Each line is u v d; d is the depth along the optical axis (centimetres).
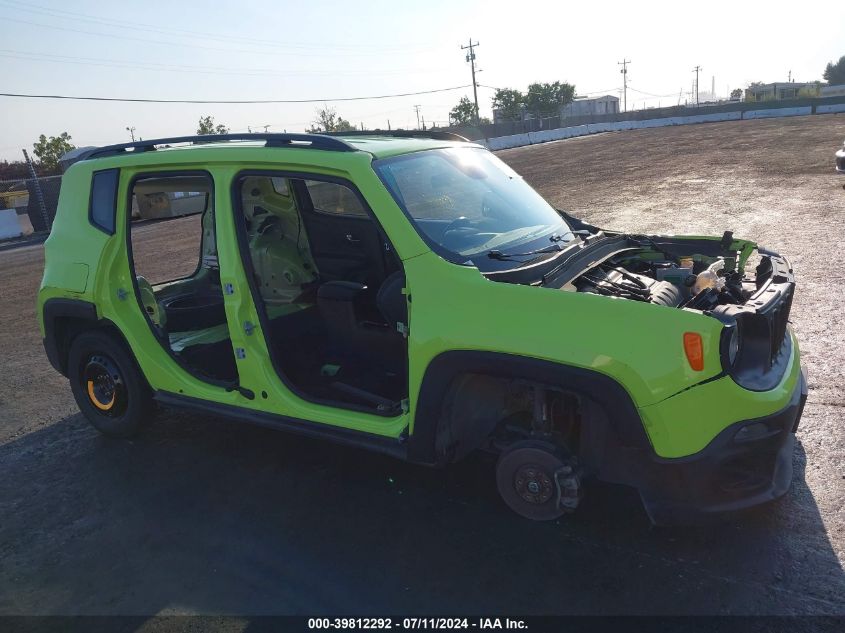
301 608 288
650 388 268
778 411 279
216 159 369
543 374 282
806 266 762
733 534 312
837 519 316
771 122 4044
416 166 368
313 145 356
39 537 363
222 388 400
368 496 372
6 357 720
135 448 459
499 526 333
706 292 320
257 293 370
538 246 367
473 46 7194
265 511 366
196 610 293
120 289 428
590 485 357
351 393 368
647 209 1313
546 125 6109
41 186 2498
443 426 319
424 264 313
